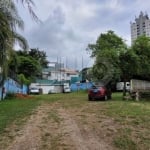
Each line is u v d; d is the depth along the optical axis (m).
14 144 9.45
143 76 36.47
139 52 30.05
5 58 12.73
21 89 46.00
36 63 58.12
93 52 43.75
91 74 47.72
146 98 28.69
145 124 12.77
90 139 10.01
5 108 20.12
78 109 19.62
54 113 17.42
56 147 8.95
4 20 11.55
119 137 10.22
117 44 33.31
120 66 30.30
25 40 20.59
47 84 67.44
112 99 29.92
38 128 12.16
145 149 8.79
